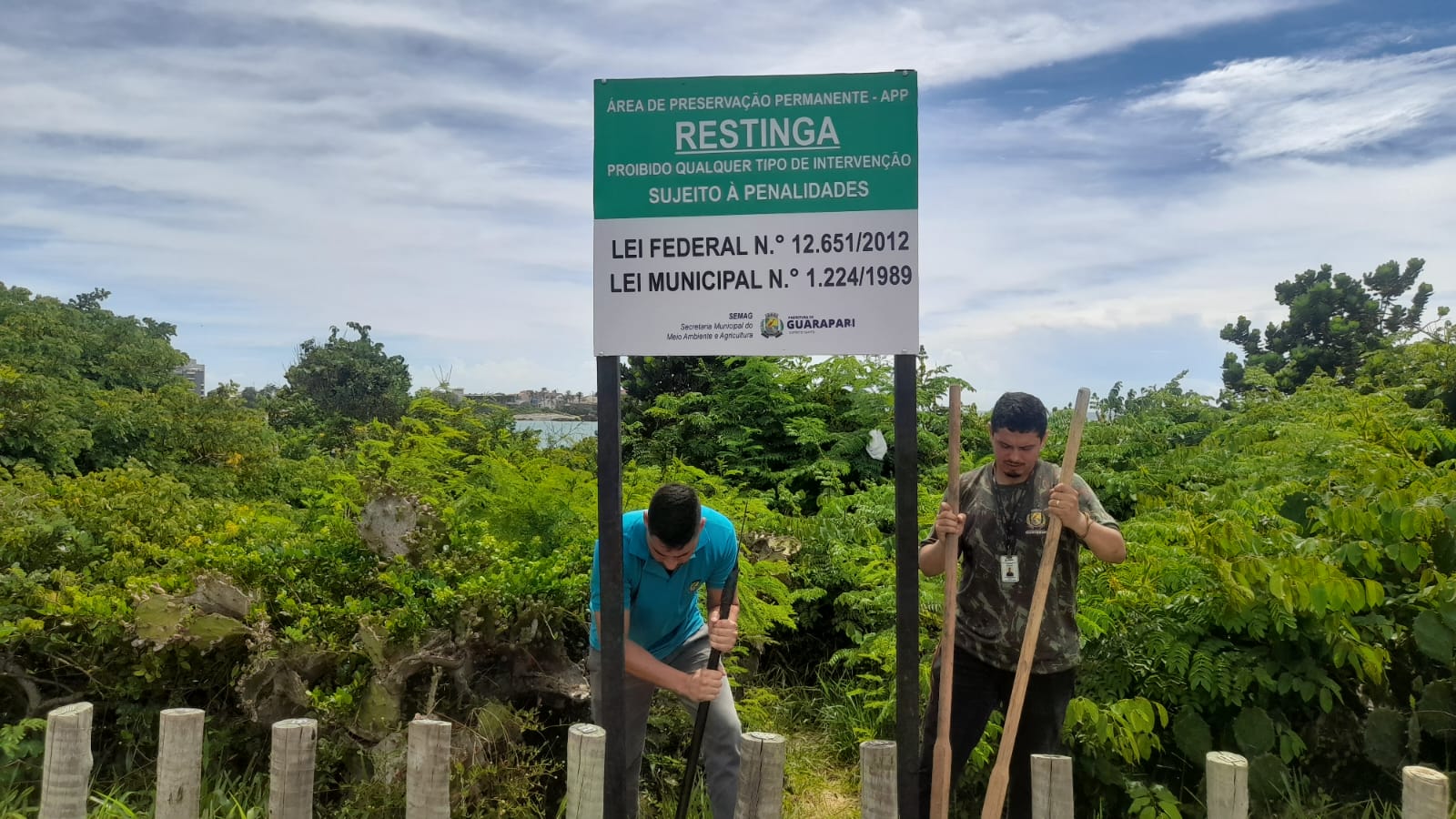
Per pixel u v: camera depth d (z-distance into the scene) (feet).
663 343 9.89
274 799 8.95
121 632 14.94
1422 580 14.79
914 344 9.62
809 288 9.76
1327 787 14.26
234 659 15.21
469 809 13.25
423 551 15.66
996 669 11.59
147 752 14.85
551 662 15.12
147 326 73.92
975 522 11.50
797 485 28.78
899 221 9.64
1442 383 30.63
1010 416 11.14
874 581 17.76
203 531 19.65
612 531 10.08
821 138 9.70
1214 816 7.94
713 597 12.87
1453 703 13.57
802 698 19.26
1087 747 13.84
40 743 14.26
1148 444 30.55
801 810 14.97
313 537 17.44
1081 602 14.85
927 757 11.93
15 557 17.52
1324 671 14.28
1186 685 14.34
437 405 30.17
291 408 88.17
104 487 21.93
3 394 38.06
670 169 9.84
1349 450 18.61
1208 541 14.71
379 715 13.67
